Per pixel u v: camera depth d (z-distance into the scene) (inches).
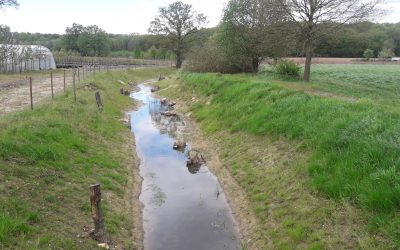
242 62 1539.1
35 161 460.8
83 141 605.9
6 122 569.0
